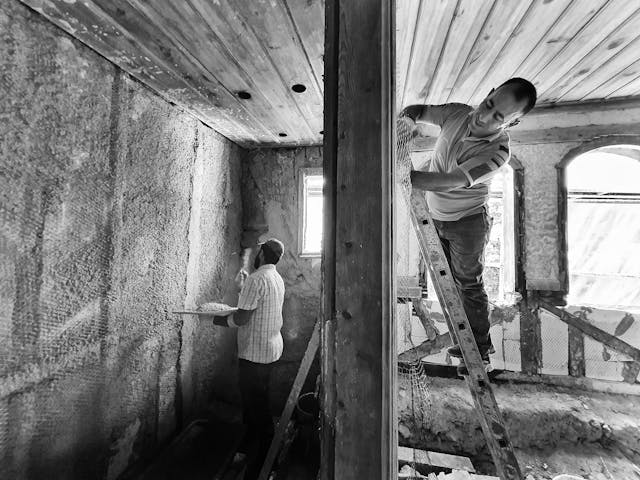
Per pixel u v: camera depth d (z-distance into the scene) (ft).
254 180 11.43
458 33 5.27
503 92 3.71
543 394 8.45
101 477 5.84
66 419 5.15
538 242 8.96
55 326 4.93
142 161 6.67
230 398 10.66
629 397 8.31
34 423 4.66
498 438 4.14
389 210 2.27
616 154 8.80
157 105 7.13
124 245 6.24
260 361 7.52
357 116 2.31
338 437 2.20
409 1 4.51
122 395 6.32
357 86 2.32
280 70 6.20
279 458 7.57
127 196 6.28
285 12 4.63
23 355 4.50
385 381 2.15
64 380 5.11
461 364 4.59
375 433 2.13
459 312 4.27
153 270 7.09
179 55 5.65
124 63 5.87
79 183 5.25
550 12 4.76
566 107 8.58
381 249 2.21
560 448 7.32
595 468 6.86
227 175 10.42
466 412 7.70
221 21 4.81
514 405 7.90
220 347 10.28
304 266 11.11
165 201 7.43
